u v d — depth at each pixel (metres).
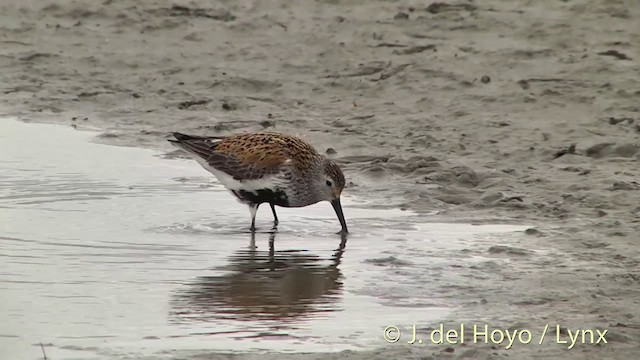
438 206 14.98
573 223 13.98
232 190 14.50
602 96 19.89
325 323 10.39
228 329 10.25
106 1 26.16
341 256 12.76
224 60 22.89
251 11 25.48
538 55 22.03
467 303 10.97
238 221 14.35
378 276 11.92
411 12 24.89
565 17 23.98
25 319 10.48
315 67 22.23
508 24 23.83
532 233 13.51
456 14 24.55
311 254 12.87
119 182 16.02
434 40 23.22
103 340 9.91
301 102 20.50
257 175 14.23
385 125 19.06
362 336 10.05
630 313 10.59
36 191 15.44
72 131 19.06
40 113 20.11
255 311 10.80
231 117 19.77
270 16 25.09
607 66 21.23
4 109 20.30
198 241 13.39
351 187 15.93
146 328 10.27
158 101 20.75
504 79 20.86
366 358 9.41
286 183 14.16
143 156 17.58
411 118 19.38
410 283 11.65
